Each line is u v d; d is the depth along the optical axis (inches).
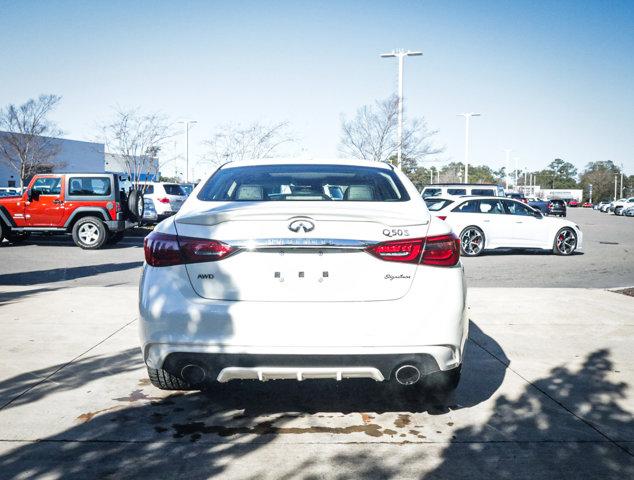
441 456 110.5
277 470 104.6
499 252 560.4
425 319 110.1
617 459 109.6
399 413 131.9
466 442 116.7
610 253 563.5
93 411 131.3
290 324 108.0
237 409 133.6
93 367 163.2
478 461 108.5
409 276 111.8
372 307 109.2
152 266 115.4
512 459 109.4
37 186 530.9
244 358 109.3
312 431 121.8
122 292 284.2
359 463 107.5
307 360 109.0
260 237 109.9
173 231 114.8
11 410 131.4
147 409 133.0
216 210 116.0
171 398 140.1
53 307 246.1
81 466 105.3
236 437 118.4
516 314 242.1
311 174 147.9
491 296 284.2
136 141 872.3
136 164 894.4
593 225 1227.9
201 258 111.5
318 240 109.3
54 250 516.4
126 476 101.8
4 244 571.8
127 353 176.9
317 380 154.6
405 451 112.6
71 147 1765.5
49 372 158.4
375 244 110.7
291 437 118.7
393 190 139.2
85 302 257.3
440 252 113.8
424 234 113.7
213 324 108.7
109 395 141.7
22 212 531.2
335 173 149.2
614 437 119.4
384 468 105.6
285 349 107.6
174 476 102.0
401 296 111.2
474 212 514.3
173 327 110.2
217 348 108.7
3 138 1206.9
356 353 108.0
